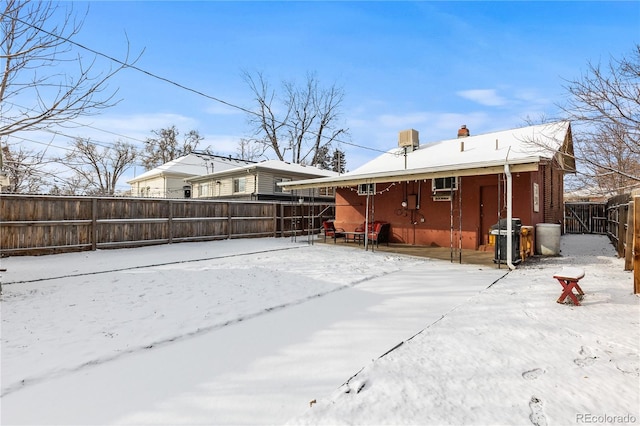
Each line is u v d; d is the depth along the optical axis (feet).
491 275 23.04
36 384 9.09
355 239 44.70
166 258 29.96
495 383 8.92
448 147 47.75
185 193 88.79
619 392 8.42
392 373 9.53
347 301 17.08
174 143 134.31
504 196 33.45
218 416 7.73
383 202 44.16
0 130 18.11
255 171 68.08
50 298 17.28
